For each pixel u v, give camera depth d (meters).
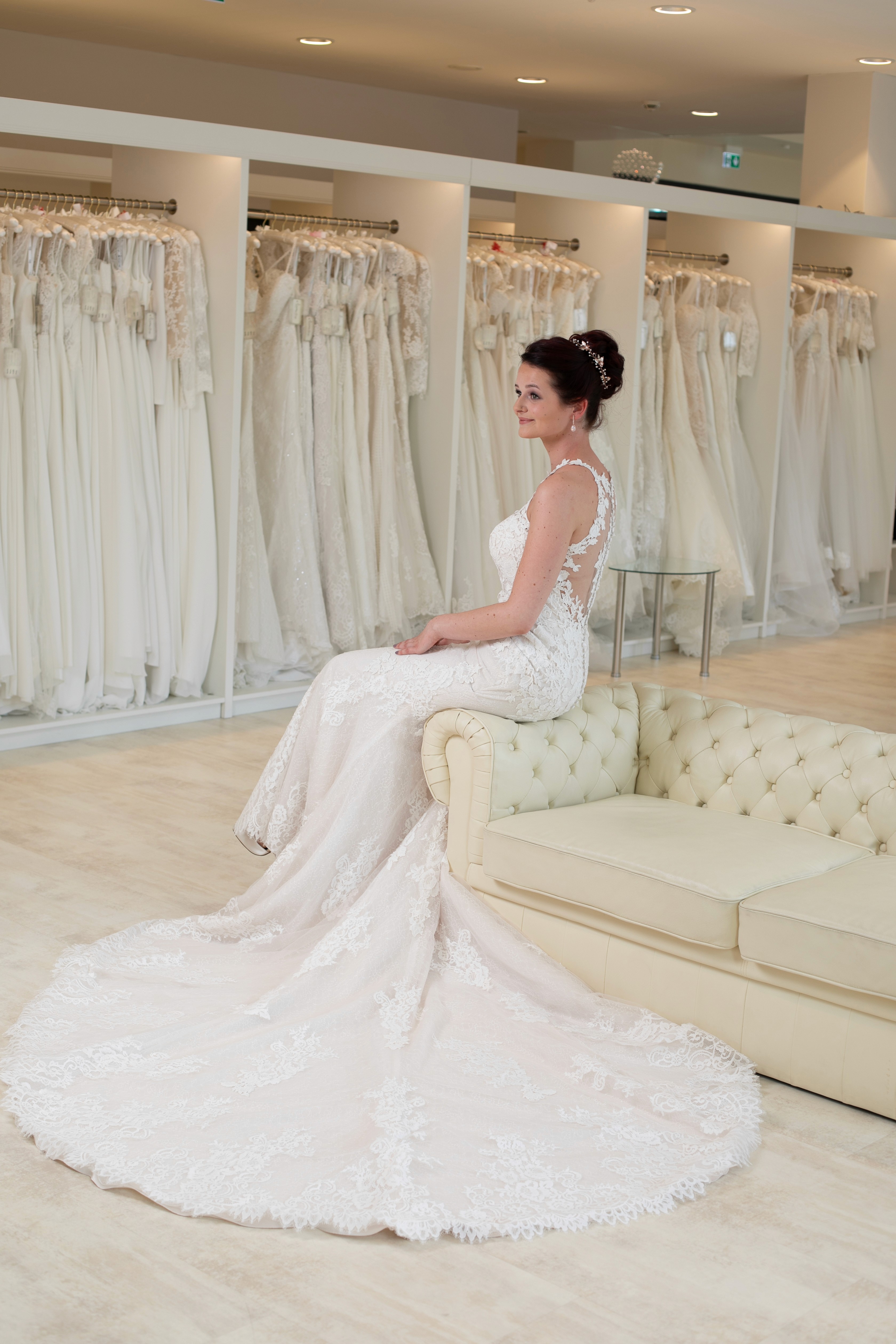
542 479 7.18
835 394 8.45
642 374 7.45
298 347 6.02
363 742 3.47
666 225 8.84
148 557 5.48
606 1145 2.60
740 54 7.41
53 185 7.60
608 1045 2.97
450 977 3.22
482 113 9.42
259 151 5.34
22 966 3.34
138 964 3.33
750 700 6.56
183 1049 2.89
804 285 8.16
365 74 8.30
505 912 3.30
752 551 8.12
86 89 7.56
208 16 6.82
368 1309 2.11
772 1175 2.55
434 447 6.50
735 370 7.95
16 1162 2.48
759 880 2.92
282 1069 2.80
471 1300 2.15
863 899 2.80
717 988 2.94
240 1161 2.46
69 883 3.93
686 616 7.63
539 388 3.31
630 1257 2.28
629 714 3.69
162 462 5.53
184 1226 2.31
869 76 7.95
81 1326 2.04
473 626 3.34
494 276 6.86
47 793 4.74
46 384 5.12
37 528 5.15
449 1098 2.72
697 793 3.55
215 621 5.77
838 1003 2.75
